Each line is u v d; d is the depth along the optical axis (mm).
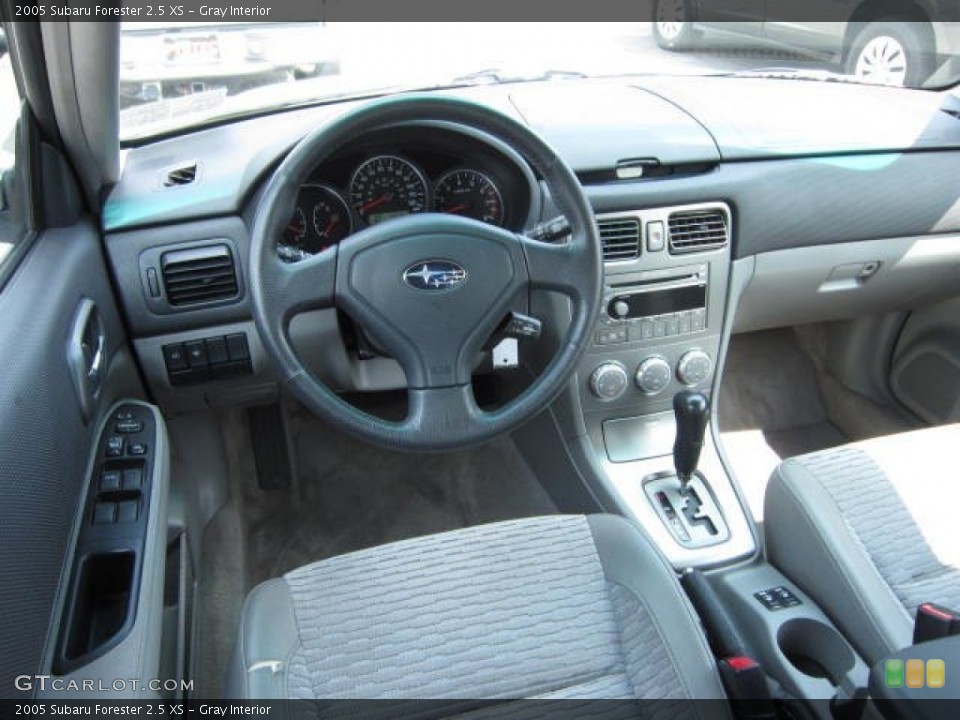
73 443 1274
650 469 1986
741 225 1892
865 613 1362
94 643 1178
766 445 2508
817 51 3932
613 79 2281
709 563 1822
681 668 1175
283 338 1340
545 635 1268
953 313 2234
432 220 1363
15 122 1415
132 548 1236
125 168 1769
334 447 2387
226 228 1667
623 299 1865
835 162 1903
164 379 1773
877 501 1505
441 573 1352
